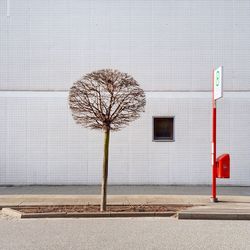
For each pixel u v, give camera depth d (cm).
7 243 753
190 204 1111
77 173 1491
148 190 1365
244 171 1490
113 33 1505
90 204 1109
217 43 1504
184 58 1501
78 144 1491
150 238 791
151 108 1490
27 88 1499
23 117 1495
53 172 1491
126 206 1087
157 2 1509
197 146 1488
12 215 1012
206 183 1485
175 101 1492
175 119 1488
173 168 1488
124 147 1485
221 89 1095
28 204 1098
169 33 1503
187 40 1502
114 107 1069
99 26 1505
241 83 1500
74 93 1003
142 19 1505
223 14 1498
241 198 1213
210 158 1488
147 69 1498
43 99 1497
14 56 1504
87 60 1502
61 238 788
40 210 1033
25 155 1495
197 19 1505
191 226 897
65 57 1502
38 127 1495
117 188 1409
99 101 1012
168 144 1489
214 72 1141
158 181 1485
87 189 1388
